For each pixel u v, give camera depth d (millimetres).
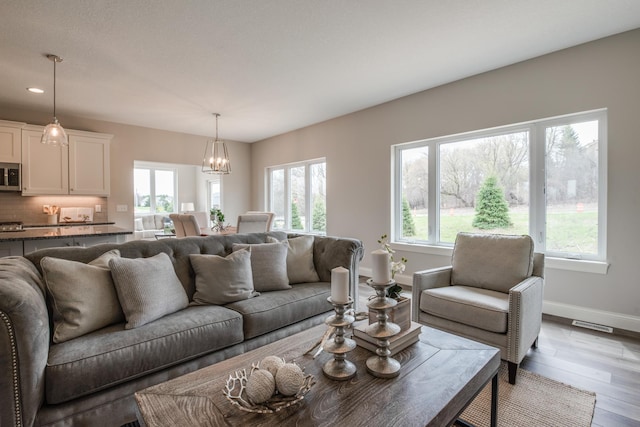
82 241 3172
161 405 1045
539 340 2551
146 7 2303
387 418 989
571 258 3074
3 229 3791
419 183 4293
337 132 5219
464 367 1299
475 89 3594
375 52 3025
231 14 2400
